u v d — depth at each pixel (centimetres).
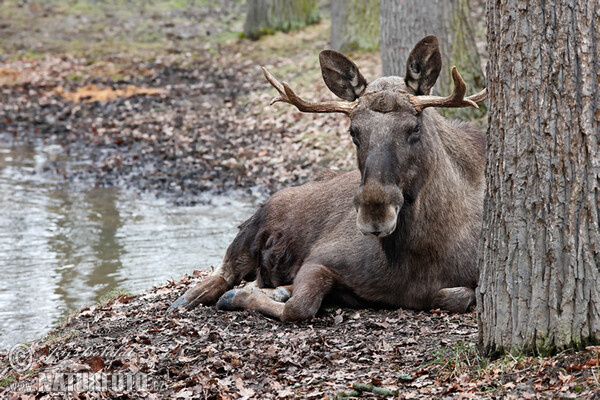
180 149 2102
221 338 799
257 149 2011
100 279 1245
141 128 2323
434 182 814
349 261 891
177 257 1347
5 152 2177
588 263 584
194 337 813
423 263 846
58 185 1878
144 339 816
